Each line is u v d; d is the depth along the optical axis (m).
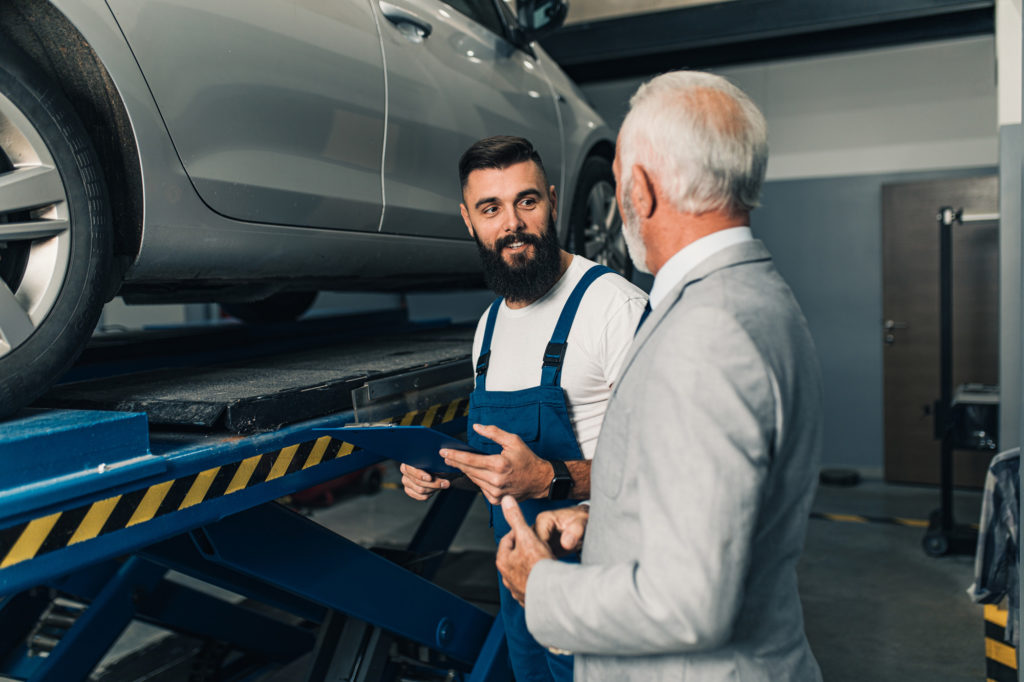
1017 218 3.23
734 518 0.79
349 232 1.96
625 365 0.96
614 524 0.93
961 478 5.09
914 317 5.12
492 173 1.52
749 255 0.93
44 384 1.19
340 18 1.91
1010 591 2.58
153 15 1.46
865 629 3.06
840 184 5.27
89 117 1.43
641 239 1.03
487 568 3.69
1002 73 3.42
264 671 2.64
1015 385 3.25
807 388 0.90
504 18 2.69
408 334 2.87
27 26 1.30
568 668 1.55
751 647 0.90
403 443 1.39
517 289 1.56
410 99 2.12
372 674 1.83
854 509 4.70
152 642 3.04
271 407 1.38
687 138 0.92
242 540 1.46
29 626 2.50
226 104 1.59
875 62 5.11
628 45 4.53
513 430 1.50
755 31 4.29
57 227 1.21
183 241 1.54
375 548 2.02
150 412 1.34
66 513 0.99
